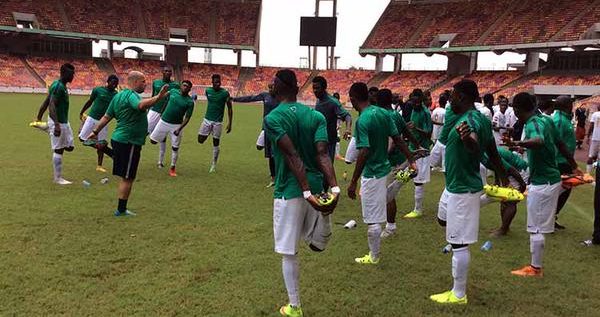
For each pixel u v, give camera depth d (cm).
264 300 494
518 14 4856
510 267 618
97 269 555
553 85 4241
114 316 449
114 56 6203
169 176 1134
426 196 1048
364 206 600
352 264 611
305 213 454
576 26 4278
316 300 503
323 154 431
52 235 668
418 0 5788
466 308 495
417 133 845
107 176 1081
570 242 734
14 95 4444
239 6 6306
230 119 1209
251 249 642
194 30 5947
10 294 485
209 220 775
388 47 5475
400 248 682
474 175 495
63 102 967
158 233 698
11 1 5325
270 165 1055
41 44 5684
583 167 1513
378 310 485
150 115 1210
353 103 607
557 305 506
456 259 500
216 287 520
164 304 477
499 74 5056
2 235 658
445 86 5228
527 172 766
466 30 5078
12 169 1122
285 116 430
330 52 6347
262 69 6356
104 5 5797
